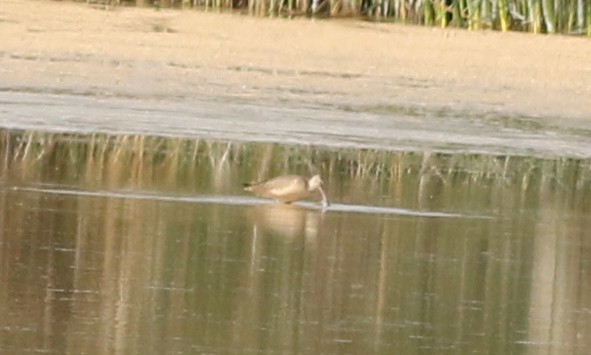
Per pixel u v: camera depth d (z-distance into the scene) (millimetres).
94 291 22266
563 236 29047
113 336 19938
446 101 46875
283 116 41906
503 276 25156
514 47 59438
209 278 23531
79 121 38625
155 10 62562
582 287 24750
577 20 65500
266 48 54688
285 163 36062
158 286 22828
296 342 20234
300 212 29953
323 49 55531
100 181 32094
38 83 43781
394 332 21125
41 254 24391
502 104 47188
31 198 29266
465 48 58344
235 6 66500
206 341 19984
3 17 55969
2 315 20625
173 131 38344
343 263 25234
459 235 28500
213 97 44156
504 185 35719
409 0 66250
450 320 22094
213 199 30797
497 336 21391
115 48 51594
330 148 37844
